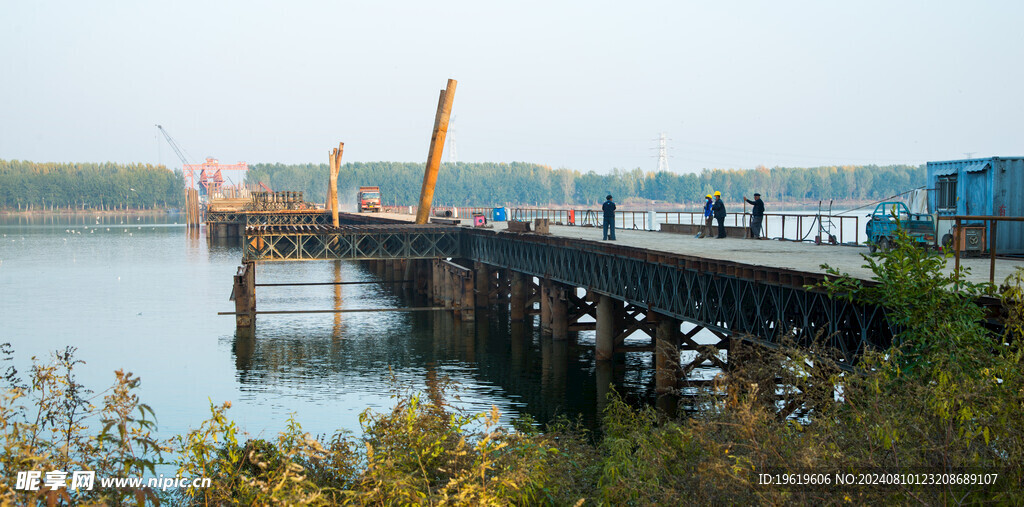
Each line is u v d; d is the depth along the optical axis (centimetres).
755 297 1931
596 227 5400
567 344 3797
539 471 892
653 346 3278
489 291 5050
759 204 3566
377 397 2872
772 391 962
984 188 2375
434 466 916
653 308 2562
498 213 6669
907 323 1147
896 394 970
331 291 6106
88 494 800
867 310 1505
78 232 16500
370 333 4188
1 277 7125
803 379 952
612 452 1133
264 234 4700
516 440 935
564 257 3559
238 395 2909
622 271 2869
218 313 4447
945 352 1003
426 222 5528
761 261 2183
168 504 950
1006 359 976
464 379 3148
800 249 2794
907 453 842
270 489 820
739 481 796
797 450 834
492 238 4631
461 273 4575
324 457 951
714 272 2103
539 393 2898
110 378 3162
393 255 5022
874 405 881
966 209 2450
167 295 5816
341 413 2653
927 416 903
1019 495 796
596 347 3325
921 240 2105
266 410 2691
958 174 2488
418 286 5888
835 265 2022
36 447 841
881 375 952
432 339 4006
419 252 5169
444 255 5166
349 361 3509
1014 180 2323
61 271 7706
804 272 1684
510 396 2869
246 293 4362
